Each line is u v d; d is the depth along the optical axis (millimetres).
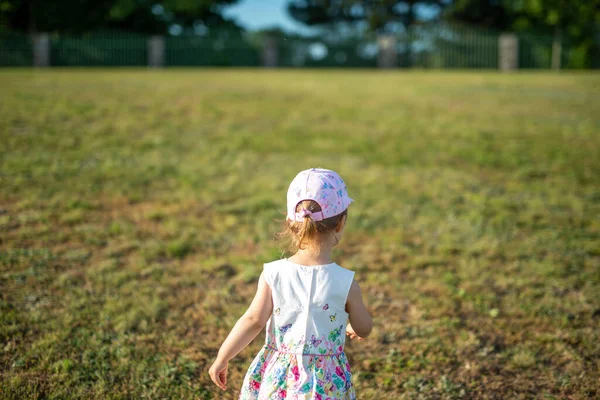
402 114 10742
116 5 32438
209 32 31672
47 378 2891
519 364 3168
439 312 3703
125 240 4637
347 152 7719
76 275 3990
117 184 5891
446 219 5391
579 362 3193
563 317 3656
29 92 10945
